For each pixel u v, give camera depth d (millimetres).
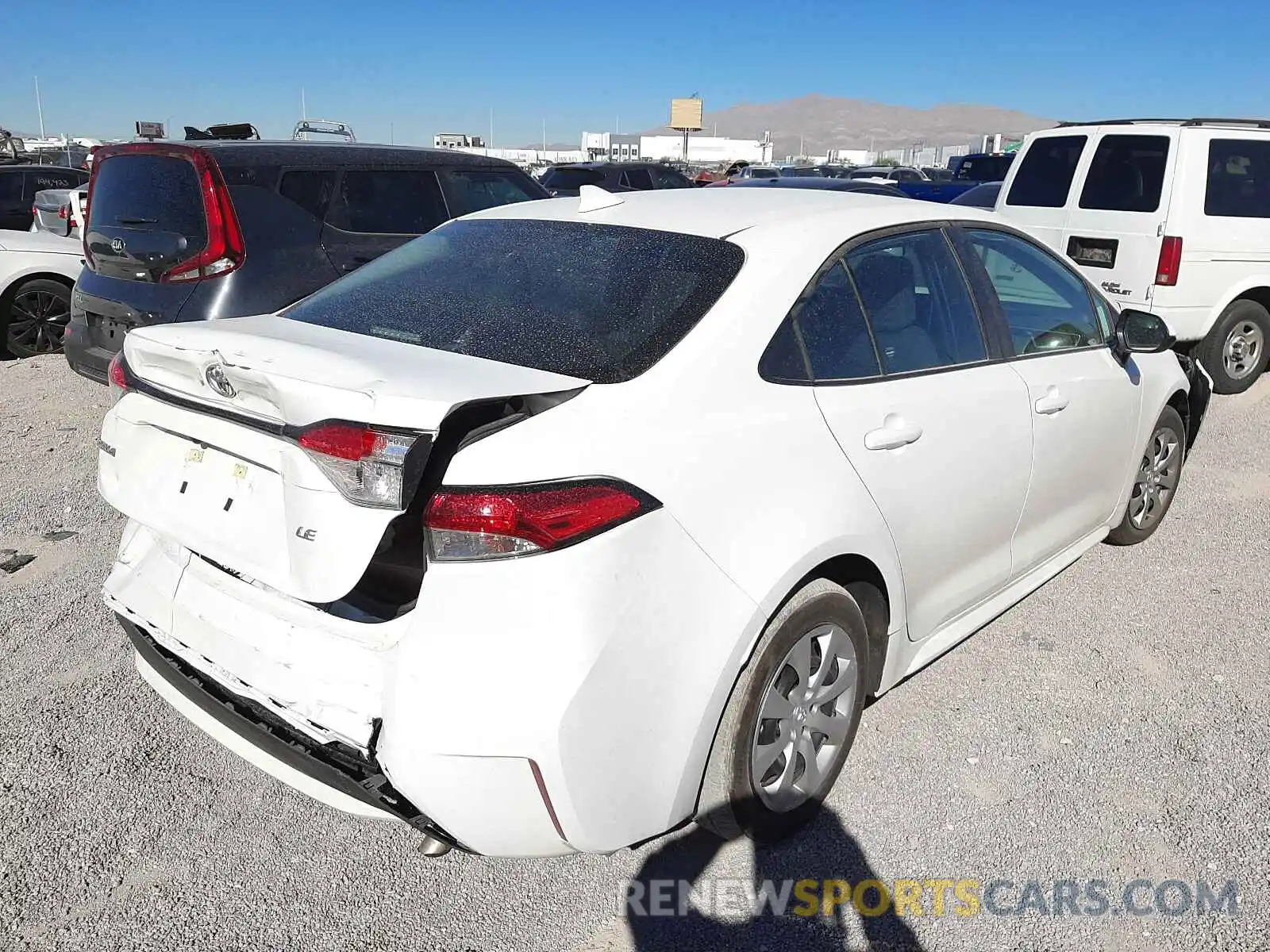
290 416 2166
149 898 2553
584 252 2941
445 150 7039
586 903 2578
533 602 2072
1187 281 7250
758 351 2607
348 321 2850
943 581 3197
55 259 8867
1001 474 3322
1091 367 3904
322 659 2270
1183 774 3104
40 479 5629
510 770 2104
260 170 5809
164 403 2584
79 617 3984
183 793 2959
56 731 3229
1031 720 3391
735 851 2766
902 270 3148
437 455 2156
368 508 2076
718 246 2834
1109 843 2799
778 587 2432
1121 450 4184
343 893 2594
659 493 2246
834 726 2846
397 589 2346
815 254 2855
